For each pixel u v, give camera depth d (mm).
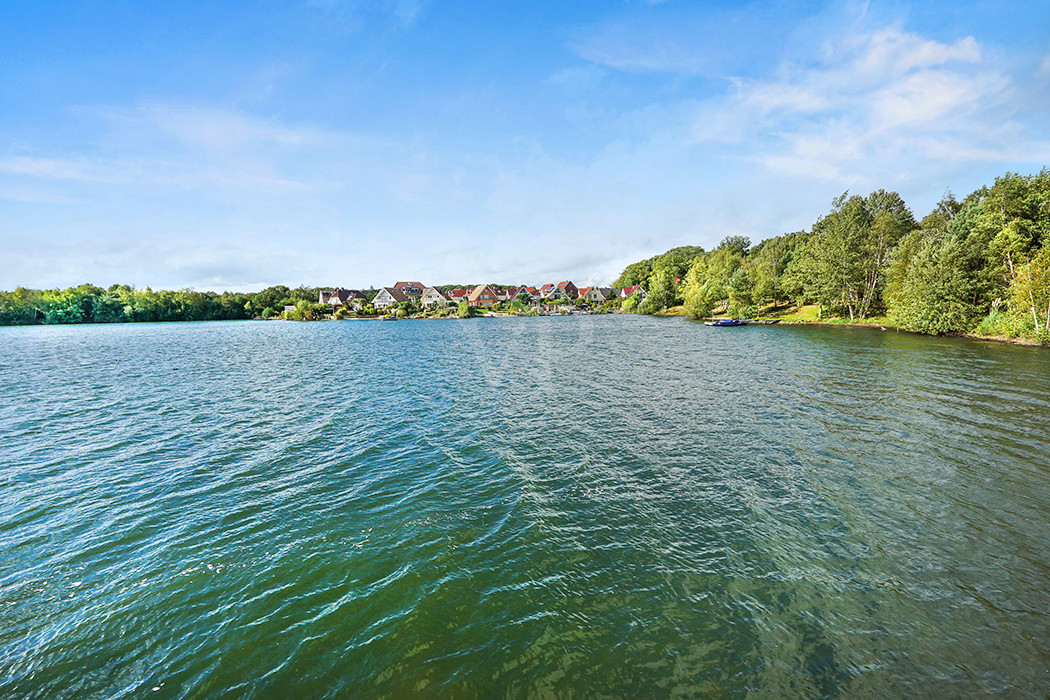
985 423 17562
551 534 10203
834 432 17016
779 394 23375
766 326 74562
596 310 168750
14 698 6250
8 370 36531
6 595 8336
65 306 134375
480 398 24141
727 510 11195
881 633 7227
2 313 126688
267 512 11398
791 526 10406
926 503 11398
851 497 11789
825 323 73000
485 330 86562
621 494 12164
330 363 39844
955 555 9227
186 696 6270
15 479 13586
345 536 10219
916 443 15617
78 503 11969
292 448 16250
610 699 6148
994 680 6355
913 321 50844
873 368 30094
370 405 22859
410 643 7152
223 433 18141
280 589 8453
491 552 9555
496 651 6992
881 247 69812
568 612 7777
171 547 9859
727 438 16609
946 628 7305
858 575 8633
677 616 7645
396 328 99938
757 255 118438
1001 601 7891
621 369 33188
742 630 7328
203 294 163125
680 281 138625
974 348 37875
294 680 6504
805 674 6488
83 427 19094
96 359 44156
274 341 66688
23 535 10391
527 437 17141
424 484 13008
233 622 7633
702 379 28156
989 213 47750
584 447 15906
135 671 6691
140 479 13547
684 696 6180
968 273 47594
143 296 151125
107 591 8430
